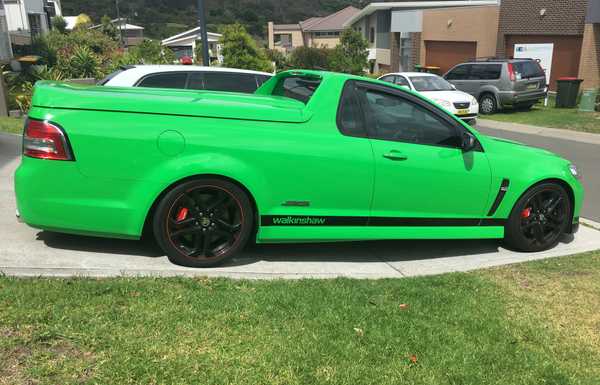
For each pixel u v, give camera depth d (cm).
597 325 378
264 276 428
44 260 422
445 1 3753
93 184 407
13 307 334
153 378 282
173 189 416
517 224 526
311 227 455
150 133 409
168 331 326
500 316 382
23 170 409
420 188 479
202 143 417
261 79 858
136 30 8719
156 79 802
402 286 423
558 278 462
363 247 532
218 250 441
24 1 3503
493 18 2591
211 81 828
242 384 285
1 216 531
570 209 555
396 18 3372
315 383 291
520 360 328
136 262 434
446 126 494
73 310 338
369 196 464
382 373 304
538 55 2130
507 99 1847
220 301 368
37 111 405
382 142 466
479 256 523
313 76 500
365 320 361
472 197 502
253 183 429
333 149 448
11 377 271
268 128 436
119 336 315
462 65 1970
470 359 324
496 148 518
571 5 2166
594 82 2136
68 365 284
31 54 3034
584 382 312
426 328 356
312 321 354
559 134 1456
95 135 402
